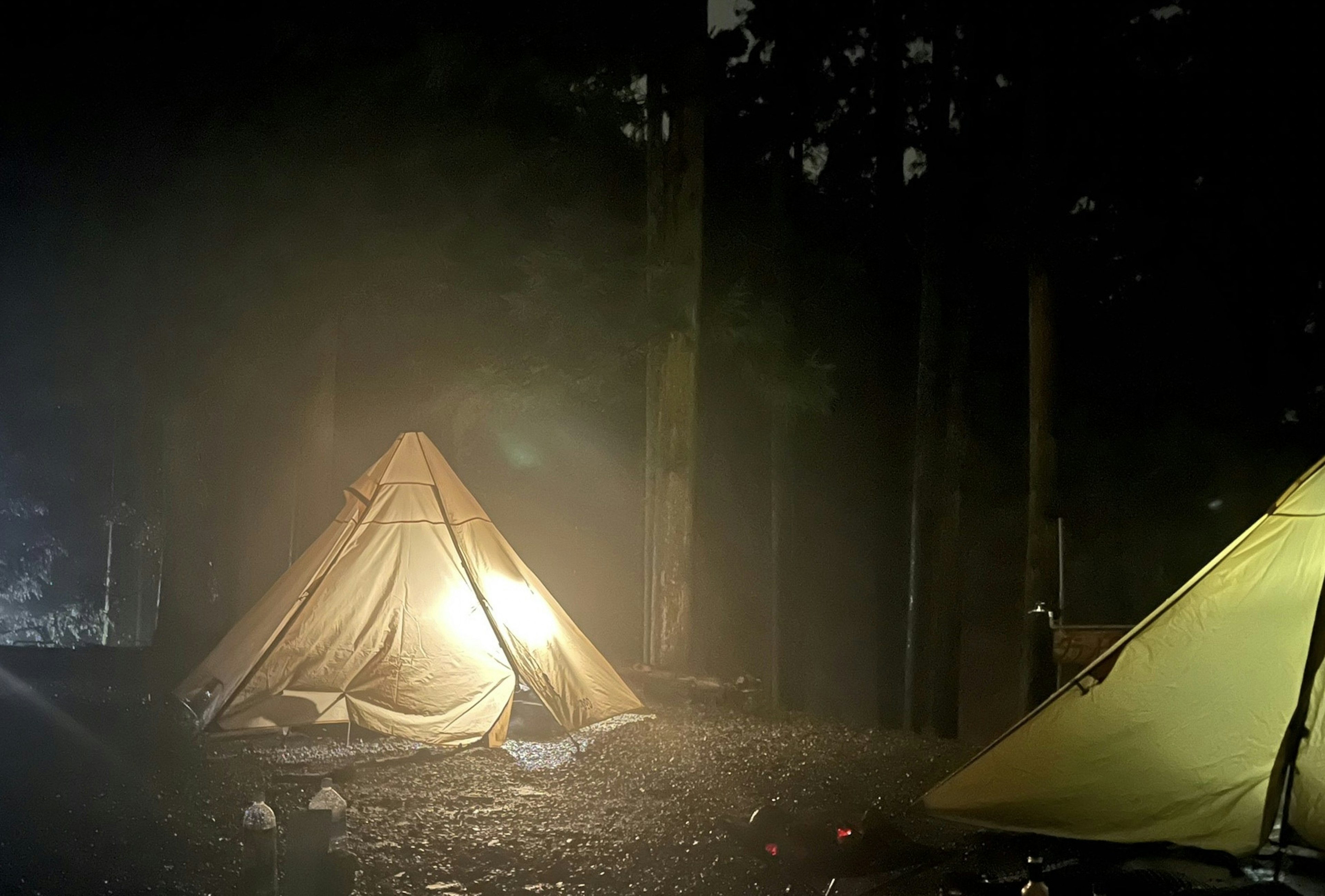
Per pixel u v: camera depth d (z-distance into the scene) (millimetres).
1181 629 6719
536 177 15133
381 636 9531
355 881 5828
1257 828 6402
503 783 8039
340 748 8688
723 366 18391
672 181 12883
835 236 19344
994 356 19438
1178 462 18328
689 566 12758
